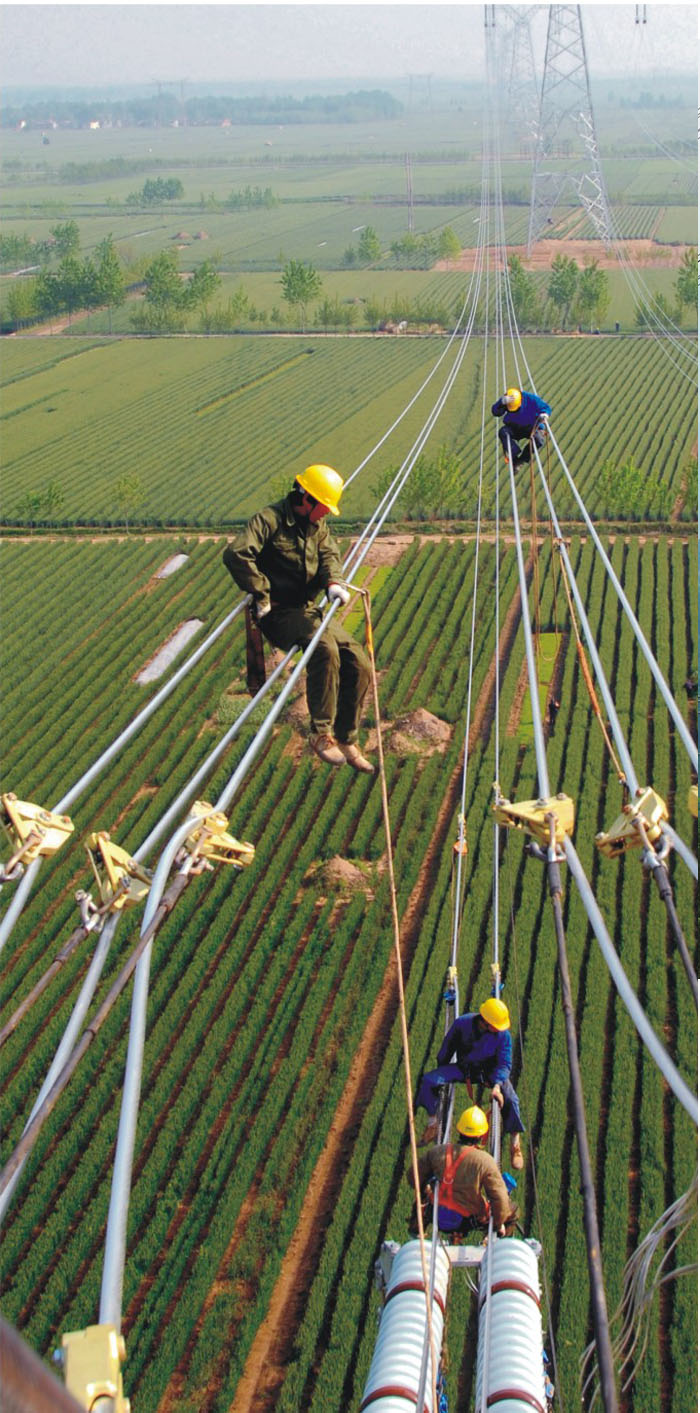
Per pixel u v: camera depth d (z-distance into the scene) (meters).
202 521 78.31
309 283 136.75
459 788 44.12
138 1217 27.17
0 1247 26.38
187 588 65.69
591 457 84.94
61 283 142.75
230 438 97.75
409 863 39.56
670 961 33.94
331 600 11.97
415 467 73.94
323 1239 26.31
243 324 142.25
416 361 118.81
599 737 46.47
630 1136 27.95
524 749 46.66
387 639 56.28
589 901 8.45
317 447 93.56
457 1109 28.09
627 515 72.56
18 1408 1.74
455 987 16.05
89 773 9.78
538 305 134.88
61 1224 26.78
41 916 39.31
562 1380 22.17
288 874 39.59
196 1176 28.14
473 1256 10.34
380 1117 29.05
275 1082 30.23
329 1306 24.66
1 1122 30.02
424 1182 11.51
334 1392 22.56
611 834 8.88
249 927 36.50
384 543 71.25
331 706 12.00
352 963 34.38
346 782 44.72
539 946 34.56
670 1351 23.02
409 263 176.00
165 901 8.51
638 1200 26.73
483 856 39.25
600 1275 6.23
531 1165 27.42
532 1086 29.64
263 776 45.38
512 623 57.84
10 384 121.00
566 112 182.88
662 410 96.38
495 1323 9.05
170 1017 32.78
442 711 49.22
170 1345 23.84
